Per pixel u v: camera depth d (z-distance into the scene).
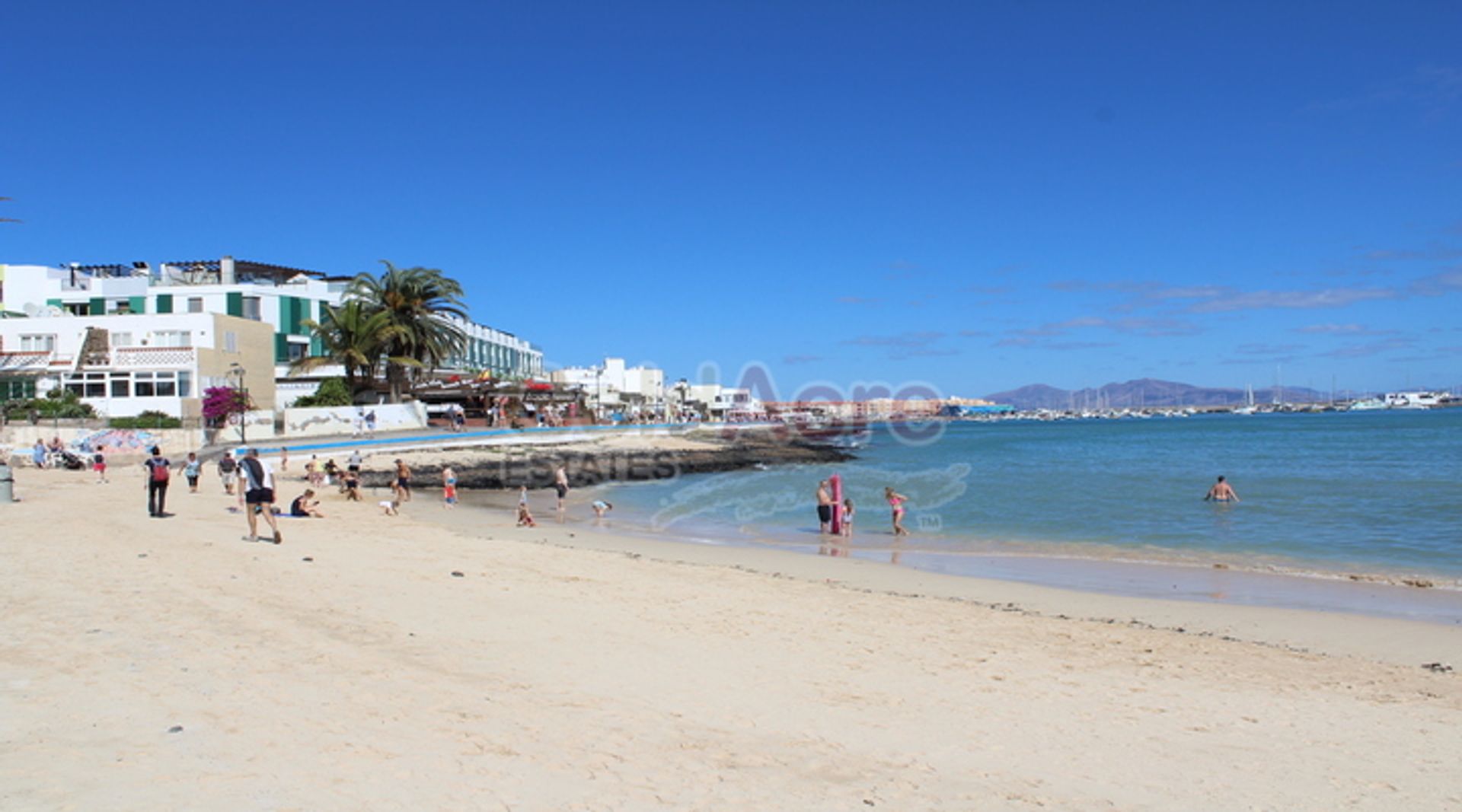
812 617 12.61
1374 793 6.47
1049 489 40.88
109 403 48.84
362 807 4.96
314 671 7.86
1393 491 37.25
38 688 6.79
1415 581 17.33
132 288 67.69
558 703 7.55
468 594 12.81
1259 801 6.23
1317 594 16.20
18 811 4.55
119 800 4.79
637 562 18.12
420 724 6.57
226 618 9.77
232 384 54.50
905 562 19.95
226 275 70.06
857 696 8.51
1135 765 6.94
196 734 5.96
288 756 5.68
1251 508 31.92
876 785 6.09
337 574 13.78
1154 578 17.97
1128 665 10.46
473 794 5.30
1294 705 8.91
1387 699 9.26
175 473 36.16
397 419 58.91
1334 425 145.38
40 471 36.22
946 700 8.56
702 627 11.47
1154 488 40.31
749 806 5.50
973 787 6.20
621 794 5.53
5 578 11.53
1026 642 11.53
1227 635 12.77
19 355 49.56
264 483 17.27
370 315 59.94
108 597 10.51
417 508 32.25
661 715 7.46
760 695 8.36
